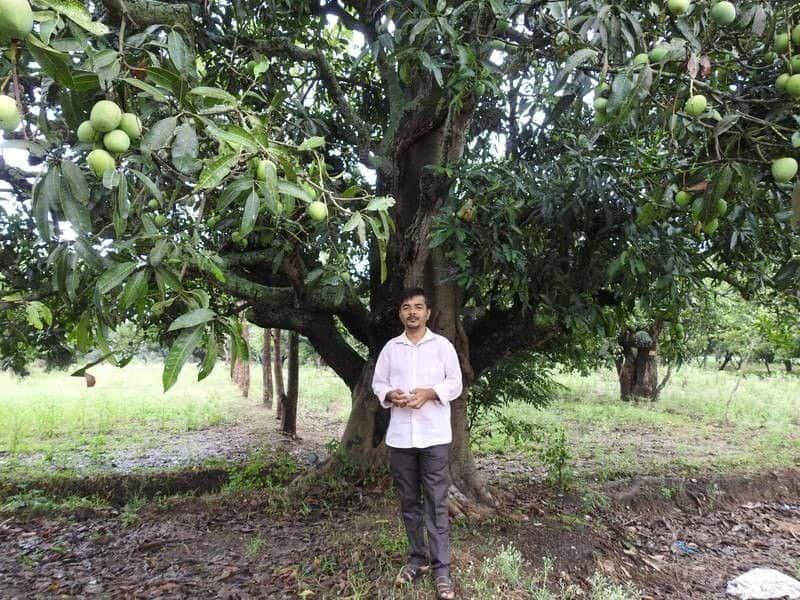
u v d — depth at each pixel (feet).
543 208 10.62
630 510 16.52
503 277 12.87
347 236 13.43
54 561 12.26
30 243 13.34
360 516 13.87
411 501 10.07
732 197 6.77
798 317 19.19
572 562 11.73
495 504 14.51
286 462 19.80
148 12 7.61
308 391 49.47
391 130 15.47
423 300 10.14
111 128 4.93
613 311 13.75
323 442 28.14
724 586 12.08
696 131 6.96
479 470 20.44
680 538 14.99
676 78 6.09
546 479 18.04
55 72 4.03
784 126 6.16
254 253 14.61
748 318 32.73
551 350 18.69
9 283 13.12
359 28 15.52
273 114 11.35
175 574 11.32
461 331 14.49
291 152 6.40
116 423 32.91
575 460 22.18
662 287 10.47
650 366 41.60
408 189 15.06
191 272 11.10
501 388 20.54
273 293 15.08
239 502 15.66
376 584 10.12
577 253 12.05
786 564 13.53
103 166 4.87
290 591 10.32
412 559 10.12
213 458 22.43
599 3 6.59
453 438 14.83
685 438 27.30
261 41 12.55
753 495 18.61
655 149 10.11
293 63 15.69
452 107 10.98
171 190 8.35
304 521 14.08
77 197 4.52
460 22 9.90
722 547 14.60
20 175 7.52
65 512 15.42
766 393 44.34
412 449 9.86
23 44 4.12
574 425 30.35
